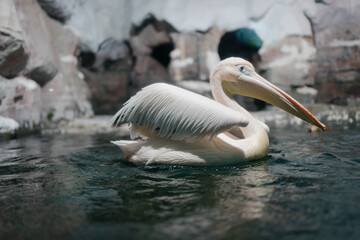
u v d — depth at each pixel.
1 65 2.41
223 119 1.32
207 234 0.83
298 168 1.35
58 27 3.43
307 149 1.71
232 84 1.55
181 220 0.91
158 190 1.15
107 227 0.89
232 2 3.95
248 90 1.54
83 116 3.50
